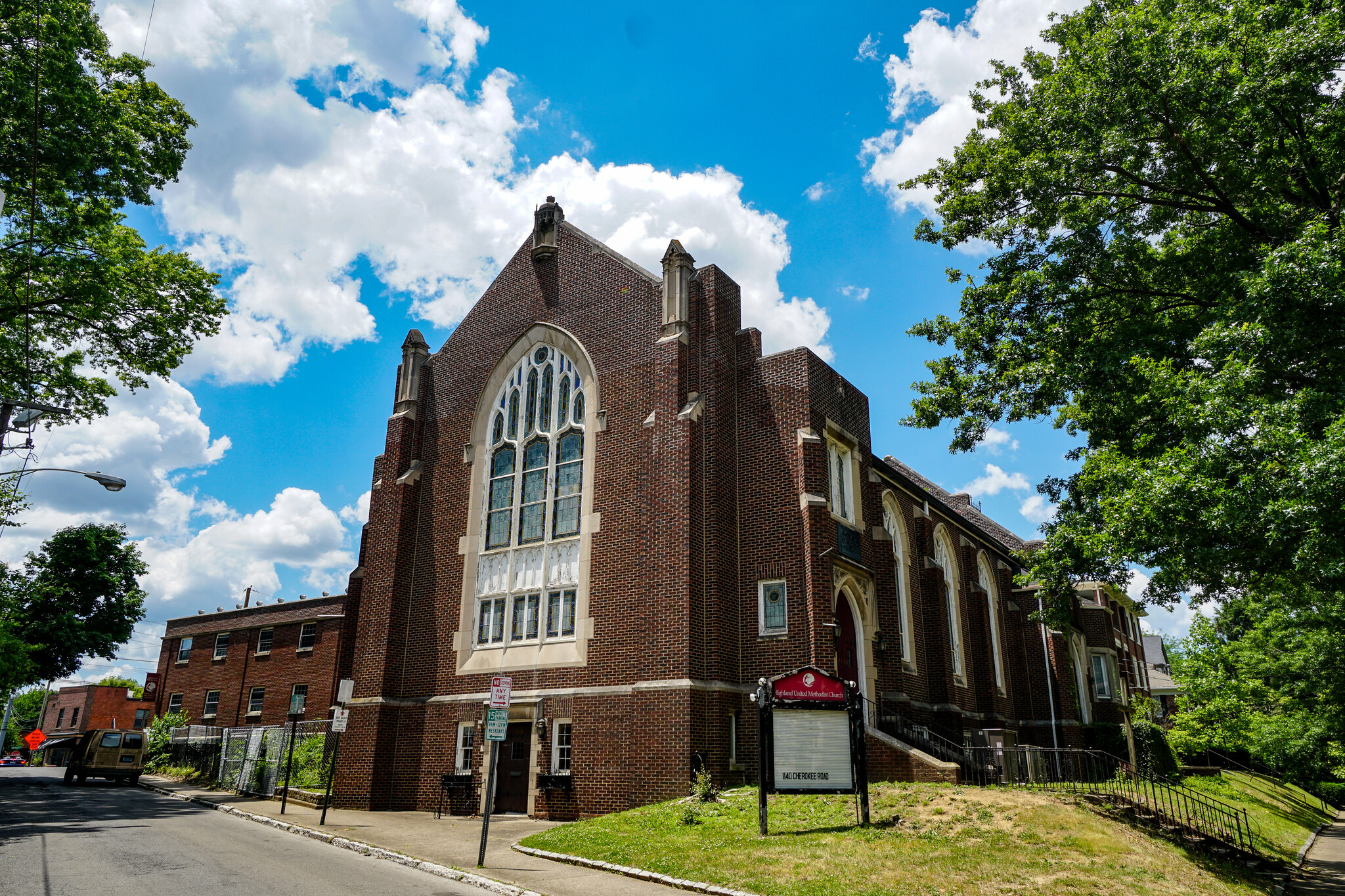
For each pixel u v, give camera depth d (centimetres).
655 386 2300
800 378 2322
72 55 2112
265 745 2742
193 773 3406
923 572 2827
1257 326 1489
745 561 2266
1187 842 1762
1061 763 2403
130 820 1978
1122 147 1819
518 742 2267
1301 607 2631
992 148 2170
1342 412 1427
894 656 2439
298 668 4053
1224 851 1838
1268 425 1417
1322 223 1505
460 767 2358
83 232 2284
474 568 2558
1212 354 1600
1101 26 2014
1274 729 4094
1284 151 1775
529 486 2541
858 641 2373
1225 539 1483
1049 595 2122
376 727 2452
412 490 2748
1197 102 1708
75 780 3456
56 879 1199
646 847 1411
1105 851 1326
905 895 1120
